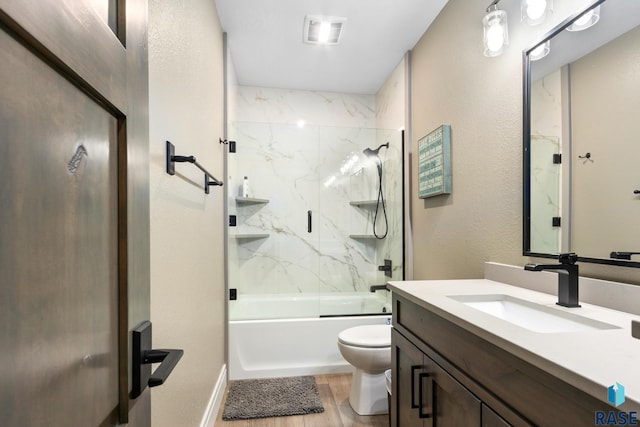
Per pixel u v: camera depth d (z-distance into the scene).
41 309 0.34
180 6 1.29
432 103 2.21
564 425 0.59
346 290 3.30
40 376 0.33
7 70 0.29
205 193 1.72
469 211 1.79
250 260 3.17
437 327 1.09
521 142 1.41
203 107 1.71
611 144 1.00
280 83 3.23
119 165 0.52
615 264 0.99
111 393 0.48
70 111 0.39
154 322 0.99
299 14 2.15
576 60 1.13
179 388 1.24
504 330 0.78
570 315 0.97
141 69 0.60
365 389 1.91
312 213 3.27
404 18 2.17
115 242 0.50
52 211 0.35
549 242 1.24
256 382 2.29
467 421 0.90
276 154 3.20
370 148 3.26
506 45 1.39
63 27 0.36
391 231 2.98
